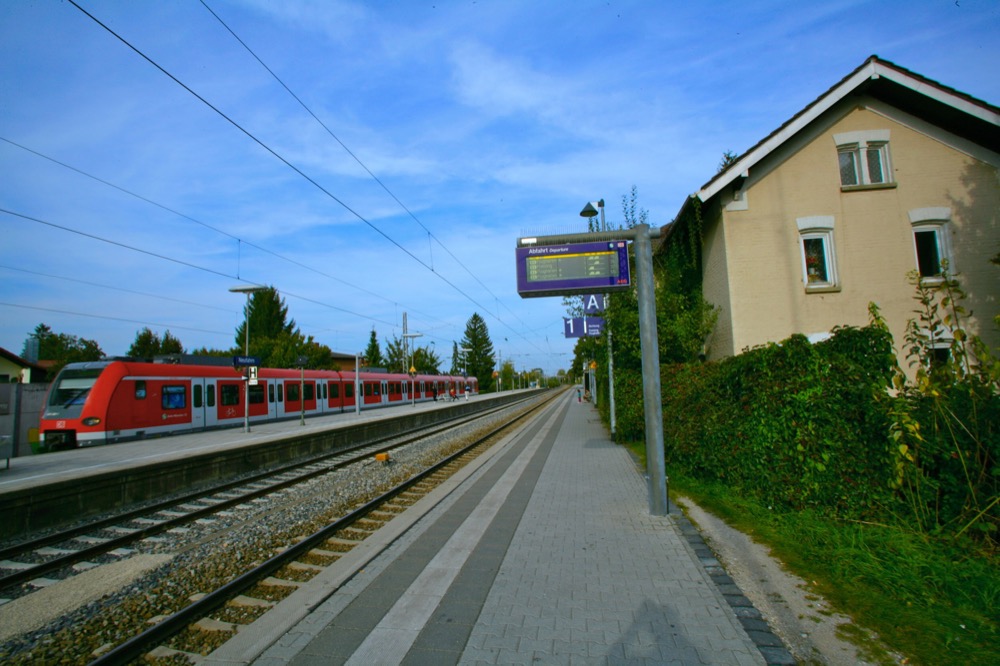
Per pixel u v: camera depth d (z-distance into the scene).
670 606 4.32
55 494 8.91
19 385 20.30
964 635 3.75
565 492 8.76
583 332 16.59
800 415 6.49
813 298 12.30
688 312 13.66
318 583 4.91
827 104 12.06
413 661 3.55
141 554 6.91
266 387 27.50
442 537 6.38
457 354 103.06
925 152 12.43
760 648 3.63
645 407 7.21
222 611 4.70
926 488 5.69
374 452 16.41
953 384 5.81
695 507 7.47
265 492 10.71
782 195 12.57
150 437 20.17
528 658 3.56
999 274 11.94
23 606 5.20
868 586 4.61
